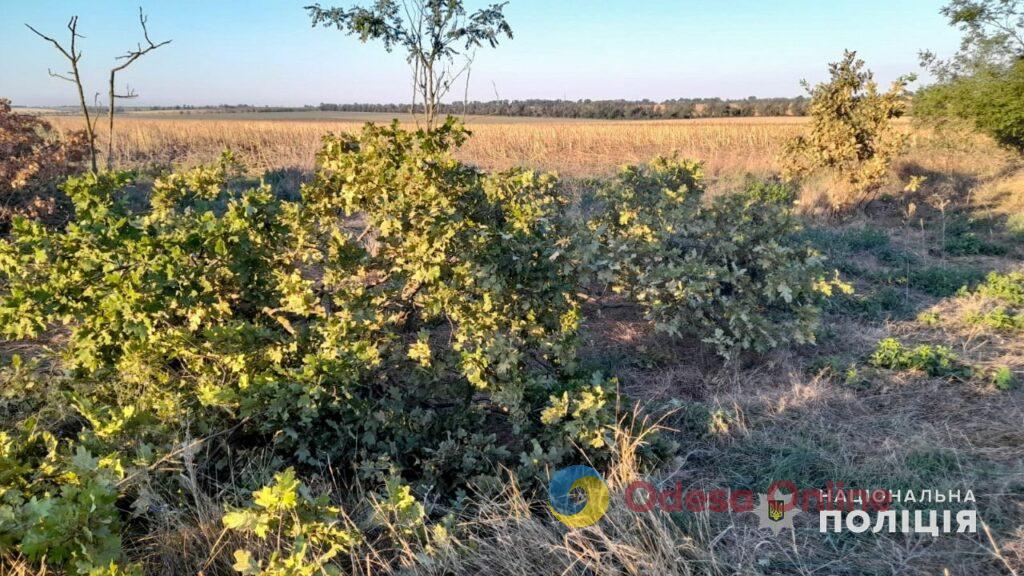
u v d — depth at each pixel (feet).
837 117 37.73
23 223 11.71
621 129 81.20
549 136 77.46
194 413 10.81
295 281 12.90
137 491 9.22
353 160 14.32
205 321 12.26
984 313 20.20
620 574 8.64
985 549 9.14
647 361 17.07
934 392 14.61
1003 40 49.55
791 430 13.05
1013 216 33.45
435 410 13.47
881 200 38.60
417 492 10.48
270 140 77.41
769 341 16.02
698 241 19.22
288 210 14.70
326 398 10.64
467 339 13.94
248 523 8.04
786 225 18.99
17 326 10.80
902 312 20.84
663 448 11.87
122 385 11.71
